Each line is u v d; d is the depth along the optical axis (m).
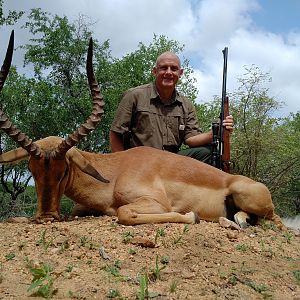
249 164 4.32
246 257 1.31
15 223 1.56
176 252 1.28
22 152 1.64
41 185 1.58
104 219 1.62
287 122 5.45
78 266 1.13
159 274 1.10
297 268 1.26
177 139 2.12
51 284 0.98
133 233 1.40
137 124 2.07
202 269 1.18
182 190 1.70
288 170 4.60
